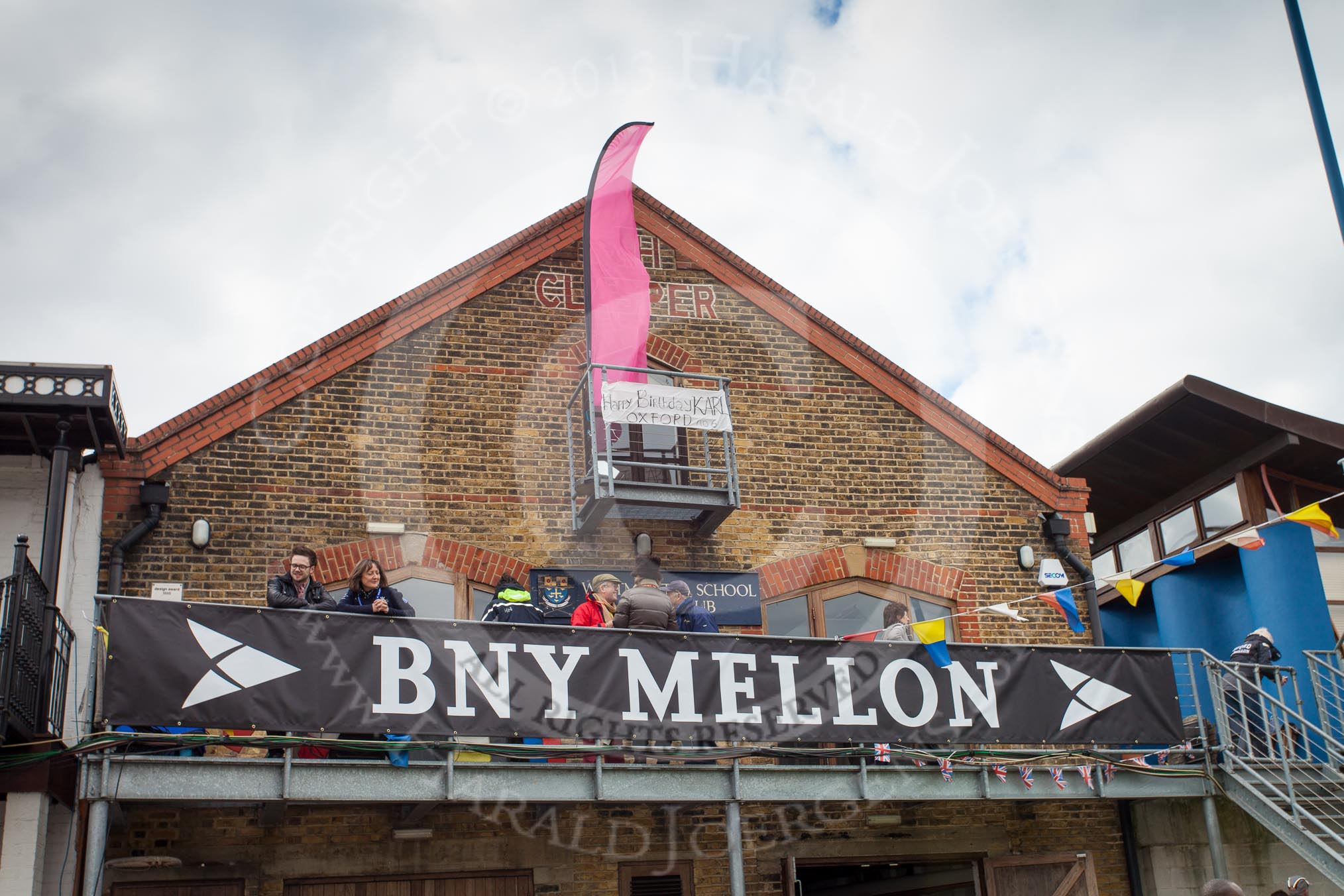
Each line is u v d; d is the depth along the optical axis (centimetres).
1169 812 950
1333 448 1079
